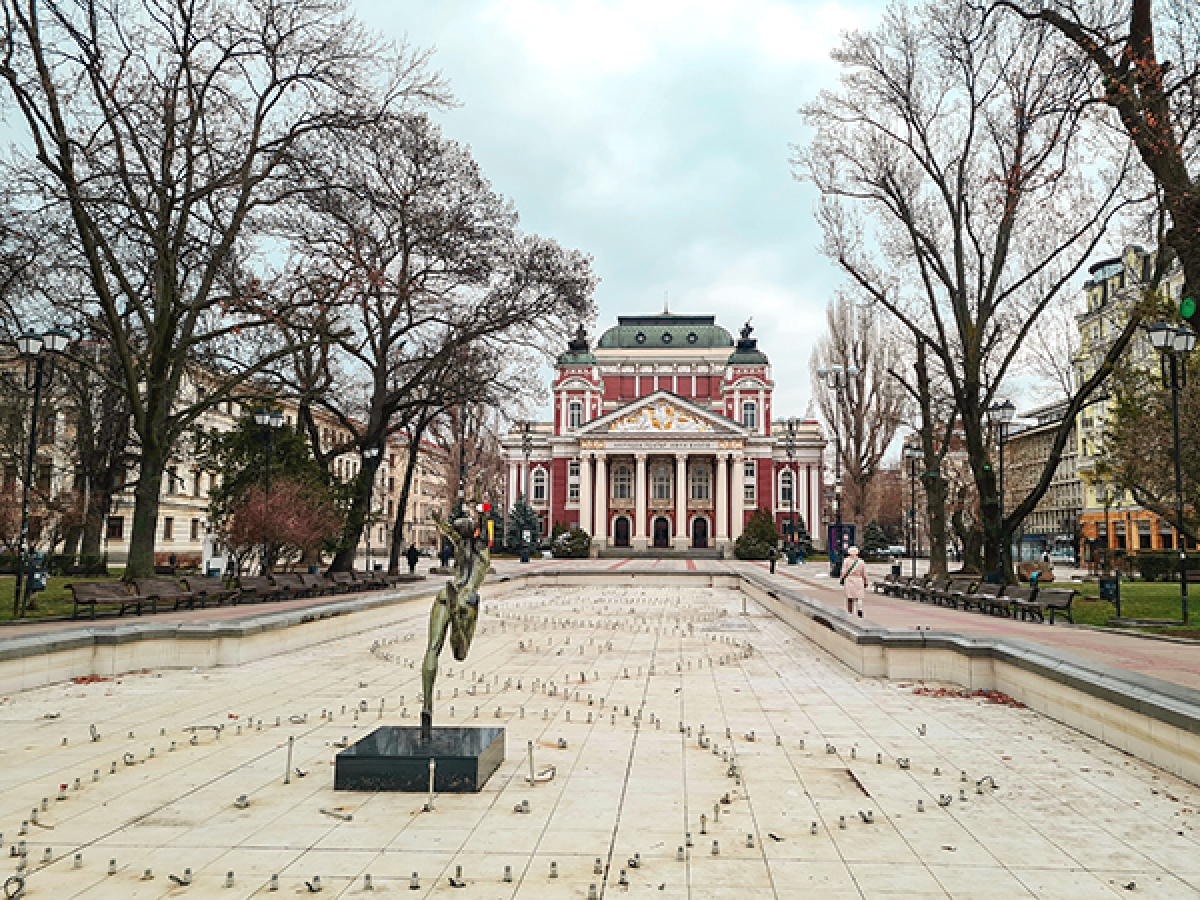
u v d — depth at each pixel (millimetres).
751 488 80000
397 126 21938
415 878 4582
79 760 7086
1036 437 74250
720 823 5629
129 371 18781
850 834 5434
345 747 7574
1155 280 18859
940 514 29188
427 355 29875
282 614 14016
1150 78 13781
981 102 22391
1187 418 20547
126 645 11664
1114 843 5301
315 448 28609
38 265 19312
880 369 51000
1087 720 8211
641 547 75750
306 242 23203
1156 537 50438
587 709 9398
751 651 14234
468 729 7203
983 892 4531
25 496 17203
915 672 11453
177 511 49875
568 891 4500
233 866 4828
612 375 89500
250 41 19609
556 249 28531
